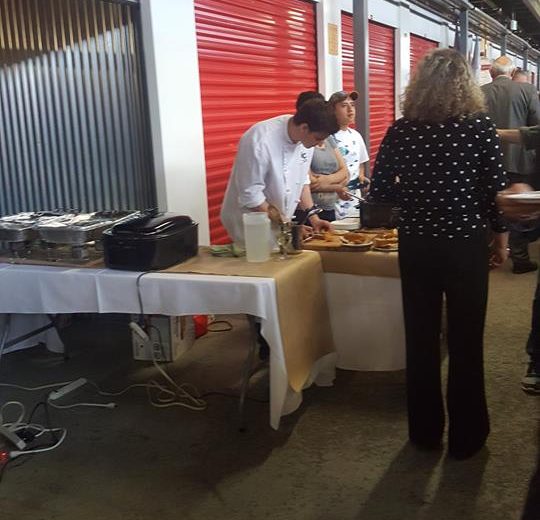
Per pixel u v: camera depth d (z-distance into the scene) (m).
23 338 3.48
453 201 2.29
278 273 2.63
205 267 2.78
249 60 5.00
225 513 2.27
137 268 2.74
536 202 1.94
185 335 3.80
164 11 3.86
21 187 3.91
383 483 2.41
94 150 3.84
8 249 3.08
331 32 6.26
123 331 4.18
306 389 3.21
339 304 3.21
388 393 3.15
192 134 4.18
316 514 2.25
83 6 3.67
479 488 2.36
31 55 3.78
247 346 3.89
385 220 3.39
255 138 2.96
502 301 4.62
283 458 2.61
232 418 2.96
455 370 2.47
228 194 3.28
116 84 3.78
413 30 8.68
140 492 2.41
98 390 3.31
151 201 4.00
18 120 3.87
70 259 2.92
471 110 2.26
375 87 7.64
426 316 2.47
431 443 2.61
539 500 1.73
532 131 2.84
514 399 3.04
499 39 12.00
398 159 2.39
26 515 2.30
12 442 2.75
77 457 2.67
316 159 3.85
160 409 3.08
